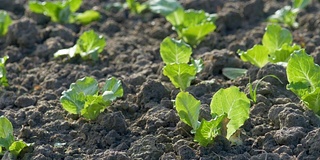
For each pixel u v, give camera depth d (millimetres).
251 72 4980
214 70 5258
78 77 5305
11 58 5828
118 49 5879
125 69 5484
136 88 5035
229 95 4102
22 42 5965
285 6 6934
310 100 4312
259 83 4762
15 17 6789
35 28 6086
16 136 4465
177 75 4738
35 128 4547
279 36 5262
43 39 6180
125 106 4688
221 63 5242
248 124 4391
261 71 4871
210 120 4090
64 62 5641
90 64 5582
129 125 4531
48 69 5551
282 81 4820
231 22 6406
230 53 5367
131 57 5699
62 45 6023
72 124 4523
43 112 4766
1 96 5051
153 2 6059
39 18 6562
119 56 5680
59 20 6527
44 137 4418
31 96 5012
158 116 4504
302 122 4211
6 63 5805
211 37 6000
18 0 7258
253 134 4301
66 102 4469
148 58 5688
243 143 4195
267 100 4605
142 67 5461
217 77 5168
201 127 3971
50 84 5211
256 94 4676
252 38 5938
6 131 4242
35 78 5383
